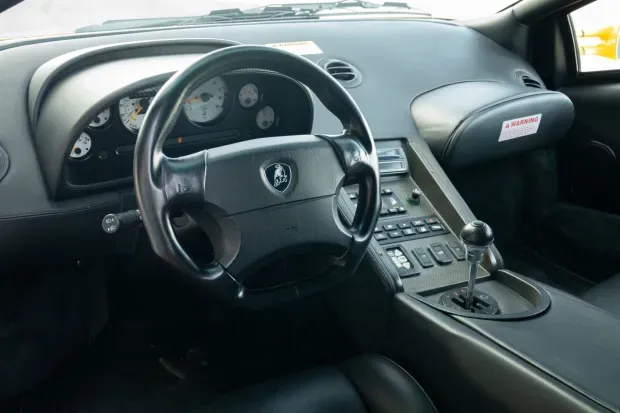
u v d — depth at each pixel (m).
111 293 1.74
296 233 1.05
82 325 1.71
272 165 1.03
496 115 1.79
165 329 1.81
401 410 1.10
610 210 2.21
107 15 1.80
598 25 2.15
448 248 1.52
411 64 2.01
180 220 1.38
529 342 1.13
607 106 2.16
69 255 1.42
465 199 2.12
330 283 1.14
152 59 1.38
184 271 0.96
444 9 2.55
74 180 1.33
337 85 1.11
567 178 2.34
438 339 1.24
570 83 2.30
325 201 1.08
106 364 1.68
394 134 1.76
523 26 2.27
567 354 1.09
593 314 1.25
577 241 2.13
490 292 1.40
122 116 1.31
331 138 1.12
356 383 1.20
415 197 1.63
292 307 1.80
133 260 1.67
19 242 1.33
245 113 1.44
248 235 1.01
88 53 1.36
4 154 1.30
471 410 1.19
